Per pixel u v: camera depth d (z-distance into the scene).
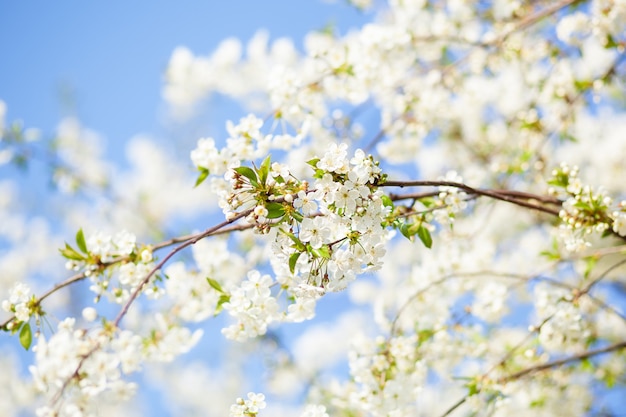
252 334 3.67
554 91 6.18
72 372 3.23
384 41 5.37
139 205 10.46
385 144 6.28
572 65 6.36
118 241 3.80
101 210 9.91
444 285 5.42
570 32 5.55
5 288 10.30
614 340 5.75
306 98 4.86
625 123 7.85
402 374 4.35
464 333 5.20
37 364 3.28
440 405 6.86
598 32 5.31
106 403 3.43
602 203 3.85
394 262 7.78
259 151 4.23
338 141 5.68
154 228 9.44
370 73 5.31
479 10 6.69
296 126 4.74
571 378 5.68
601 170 7.72
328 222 3.14
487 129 7.62
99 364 3.28
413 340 4.57
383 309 5.21
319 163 3.07
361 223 3.12
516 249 7.04
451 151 7.89
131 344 3.39
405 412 4.27
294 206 3.04
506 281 6.18
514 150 6.73
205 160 4.11
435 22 6.71
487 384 4.72
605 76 5.80
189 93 7.94
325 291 3.15
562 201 4.11
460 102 7.20
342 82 5.32
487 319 5.12
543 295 4.73
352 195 3.05
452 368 5.17
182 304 4.68
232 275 4.88
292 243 3.13
